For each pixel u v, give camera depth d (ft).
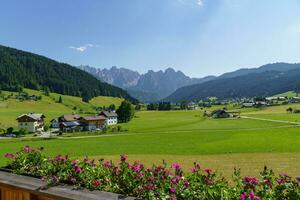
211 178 19.04
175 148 202.18
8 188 20.68
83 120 458.50
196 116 597.11
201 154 167.53
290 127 331.16
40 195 18.58
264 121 428.56
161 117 583.58
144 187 19.21
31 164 24.85
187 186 18.20
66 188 19.47
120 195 17.83
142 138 280.10
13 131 397.19
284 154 151.74
